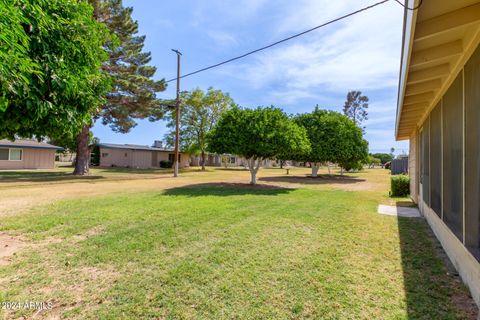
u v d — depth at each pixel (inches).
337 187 489.1
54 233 169.9
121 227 184.9
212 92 1027.9
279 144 413.7
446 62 121.6
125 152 1171.9
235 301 93.4
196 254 136.7
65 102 111.8
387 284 106.8
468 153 103.0
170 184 487.5
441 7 78.0
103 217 212.2
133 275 113.0
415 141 301.9
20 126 106.3
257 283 106.4
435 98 165.0
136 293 98.5
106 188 412.8
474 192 97.3
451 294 99.5
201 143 1037.8
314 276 113.0
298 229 185.2
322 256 135.7
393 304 92.3
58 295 96.9
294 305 91.0
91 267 121.0
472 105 97.8
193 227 186.1
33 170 815.1
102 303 92.0
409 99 178.2
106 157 1195.9
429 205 199.3
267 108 449.1
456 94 119.0
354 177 795.4
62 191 370.0
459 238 115.9
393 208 273.1
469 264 101.8
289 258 132.5
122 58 629.0
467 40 97.3
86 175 648.4
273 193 378.6
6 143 813.2
